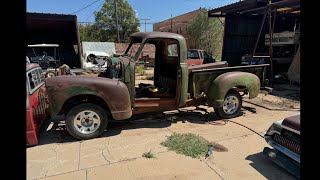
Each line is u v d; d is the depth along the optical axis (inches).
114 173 132.7
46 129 197.6
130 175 130.7
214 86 213.3
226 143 171.5
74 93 166.9
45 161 145.3
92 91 169.3
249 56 534.0
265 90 245.9
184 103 203.2
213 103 213.3
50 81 165.2
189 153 154.4
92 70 287.0
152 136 183.8
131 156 151.7
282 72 504.4
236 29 605.9
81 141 174.1
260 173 132.8
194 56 536.4
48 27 684.7
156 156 151.8
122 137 181.8
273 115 239.8
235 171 134.9
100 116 177.0
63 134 186.9
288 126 128.8
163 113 240.2
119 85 176.2
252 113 246.1
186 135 182.9
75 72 275.3
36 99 172.2
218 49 1099.3
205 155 153.5
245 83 219.9
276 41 549.3
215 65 247.9
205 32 1111.6
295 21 591.5
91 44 807.7
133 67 186.1
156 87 220.5
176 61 205.6
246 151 159.2
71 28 706.2
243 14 604.1
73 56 735.7
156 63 238.5
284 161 132.4
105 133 189.3
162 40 205.0
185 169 136.8
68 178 128.1
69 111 171.0
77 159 147.9
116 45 828.0
